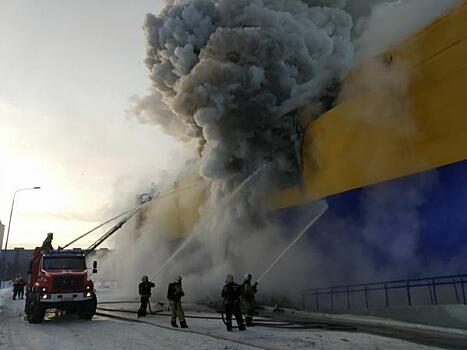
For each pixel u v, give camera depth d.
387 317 12.46
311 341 8.59
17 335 10.91
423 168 13.62
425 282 13.09
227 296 10.63
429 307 11.18
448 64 13.12
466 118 12.45
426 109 13.70
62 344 9.13
